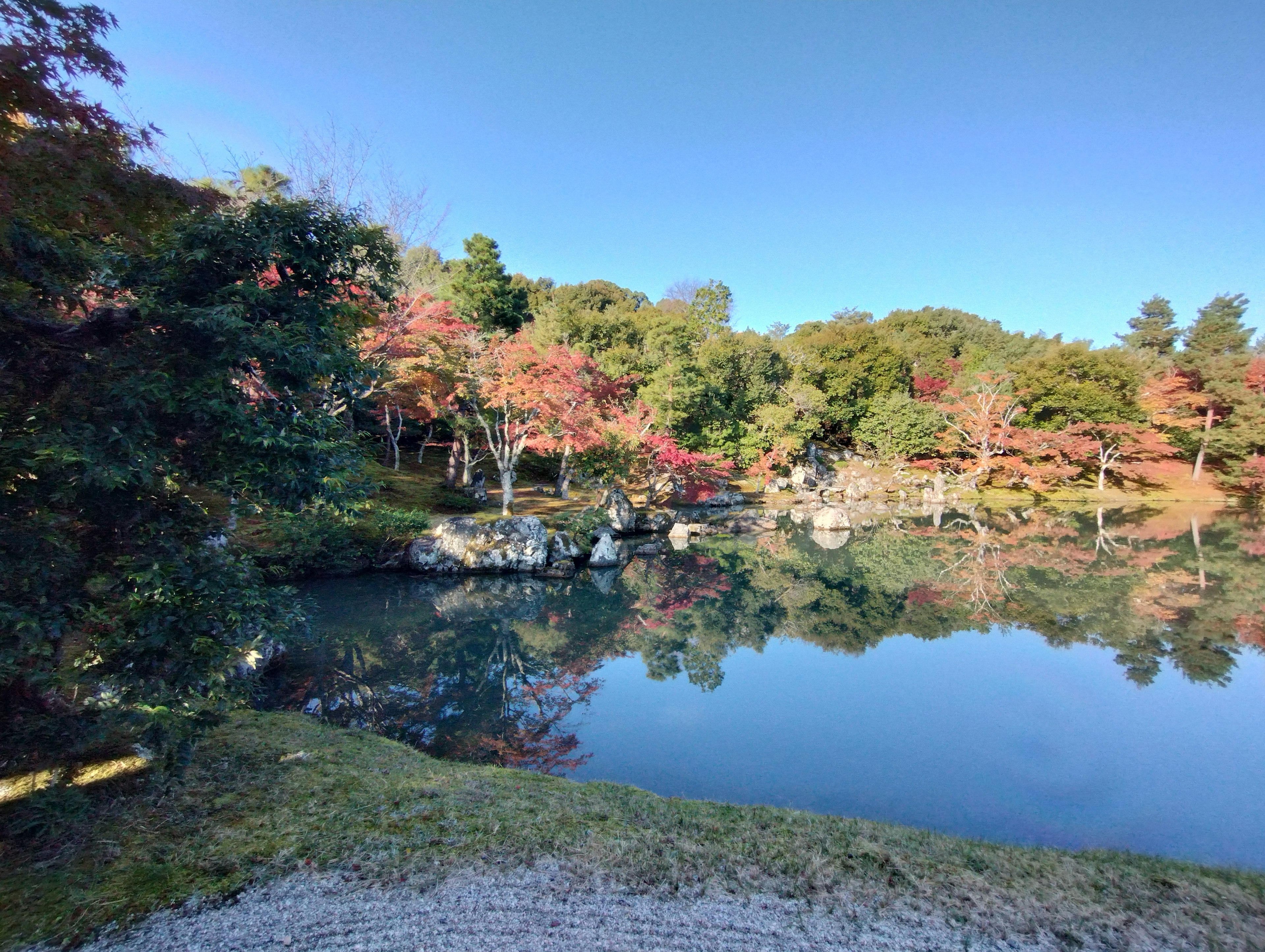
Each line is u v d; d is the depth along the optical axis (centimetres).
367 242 638
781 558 2584
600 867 509
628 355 4294
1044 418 4872
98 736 546
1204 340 4753
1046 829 707
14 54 475
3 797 566
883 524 3550
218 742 750
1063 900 475
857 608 1808
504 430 2873
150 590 525
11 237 499
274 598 638
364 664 1290
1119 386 4559
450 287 3875
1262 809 752
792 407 4850
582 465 3152
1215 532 3177
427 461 3794
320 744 791
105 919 429
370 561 2075
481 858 518
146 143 616
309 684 1159
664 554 2661
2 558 451
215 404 506
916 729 1006
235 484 569
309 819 574
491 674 1266
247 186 1781
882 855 545
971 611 1764
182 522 586
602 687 1205
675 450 3303
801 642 1493
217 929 424
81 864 488
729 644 1477
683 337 4594
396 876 488
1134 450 4494
